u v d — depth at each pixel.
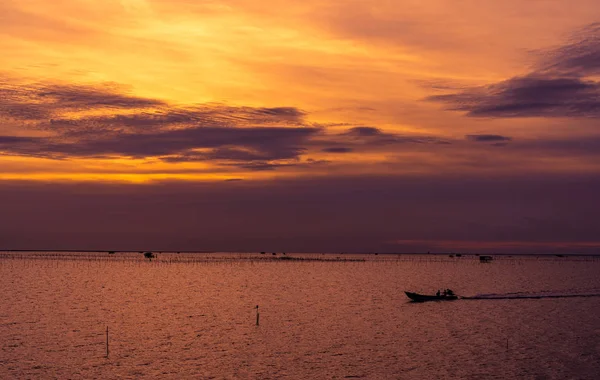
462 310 123.50
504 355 79.69
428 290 173.50
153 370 71.00
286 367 73.06
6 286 171.75
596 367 73.50
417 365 74.25
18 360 74.75
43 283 184.00
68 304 129.62
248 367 72.88
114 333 93.44
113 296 147.62
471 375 69.69
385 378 68.44
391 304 134.38
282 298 146.50
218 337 91.12
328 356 78.75
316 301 140.12
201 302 136.12
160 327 99.81
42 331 94.25
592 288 181.25
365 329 99.50
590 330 98.56
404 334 94.88
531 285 195.88
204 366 73.12
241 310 122.50
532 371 71.44
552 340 90.00
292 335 93.38
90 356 77.25
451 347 84.88
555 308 126.38
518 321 108.19
